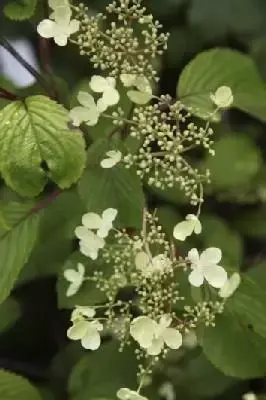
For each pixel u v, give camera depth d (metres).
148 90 1.10
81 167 1.10
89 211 1.13
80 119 1.10
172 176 1.10
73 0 1.16
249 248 1.47
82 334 1.11
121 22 1.23
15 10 1.14
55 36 1.09
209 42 1.53
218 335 1.16
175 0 1.51
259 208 1.42
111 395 1.24
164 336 1.09
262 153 1.50
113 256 1.12
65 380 1.40
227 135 1.38
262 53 1.45
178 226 1.10
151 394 1.26
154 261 1.09
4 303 1.41
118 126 1.13
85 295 1.17
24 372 1.45
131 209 1.13
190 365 1.28
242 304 1.14
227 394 1.32
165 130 1.09
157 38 1.10
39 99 1.10
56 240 1.30
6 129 1.09
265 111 1.20
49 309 1.46
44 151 1.09
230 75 1.17
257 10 1.52
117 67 1.10
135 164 1.11
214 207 1.41
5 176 1.09
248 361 1.16
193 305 1.14
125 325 1.11
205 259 1.10
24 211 1.16
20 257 1.14
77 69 1.54
